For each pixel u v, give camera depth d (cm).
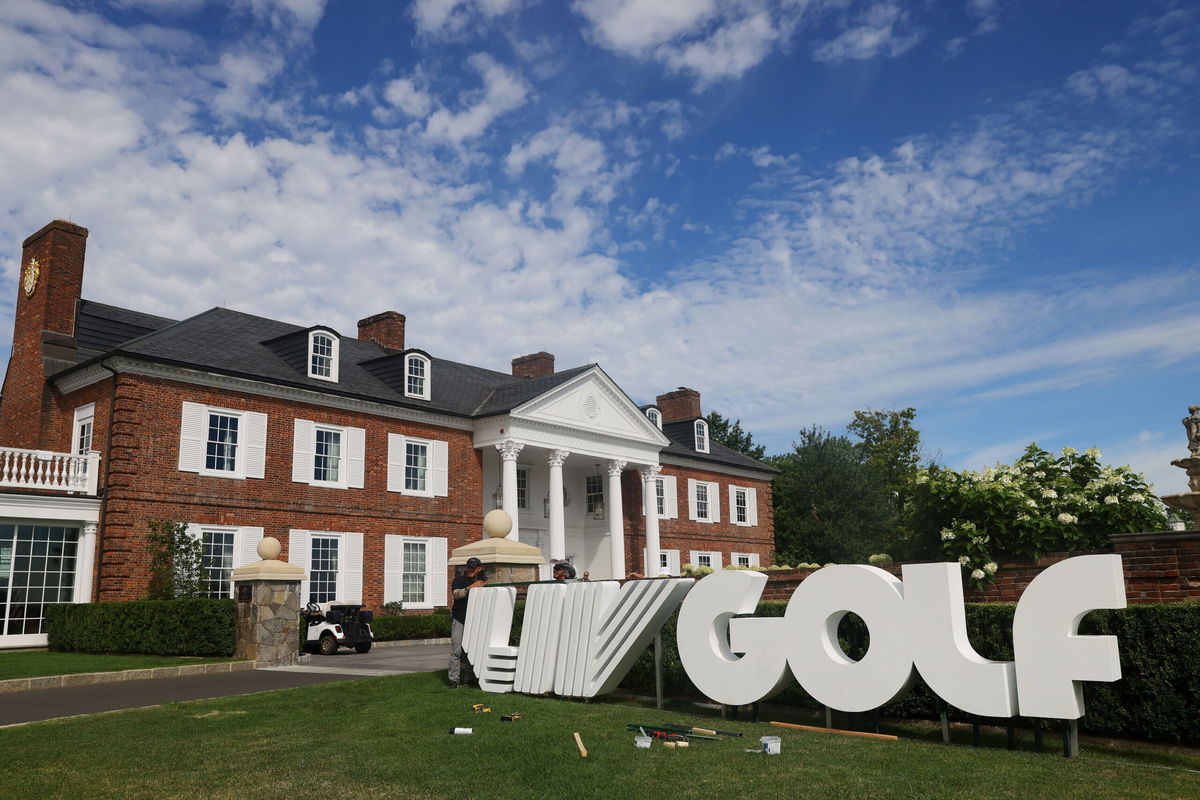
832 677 890
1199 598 911
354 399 2755
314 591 2602
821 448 5175
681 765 725
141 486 2242
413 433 2966
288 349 2747
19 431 2595
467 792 654
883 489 5159
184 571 2247
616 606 1117
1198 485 1183
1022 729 927
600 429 3381
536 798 634
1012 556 1245
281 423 2586
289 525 2556
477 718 973
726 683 979
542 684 1159
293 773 722
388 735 883
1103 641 737
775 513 5116
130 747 835
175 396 2352
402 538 2859
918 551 1336
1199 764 752
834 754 760
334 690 1224
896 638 850
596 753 775
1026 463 1348
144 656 1794
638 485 3875
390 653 2078
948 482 1294
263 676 1466
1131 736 840
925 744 816
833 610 901
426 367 3062
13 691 1322
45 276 2609
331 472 2711
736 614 1000
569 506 3700
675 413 4528
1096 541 1254
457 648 1273
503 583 1421
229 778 707
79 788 677
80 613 2030
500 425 3081
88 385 2392
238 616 1733
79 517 2181
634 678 1249
